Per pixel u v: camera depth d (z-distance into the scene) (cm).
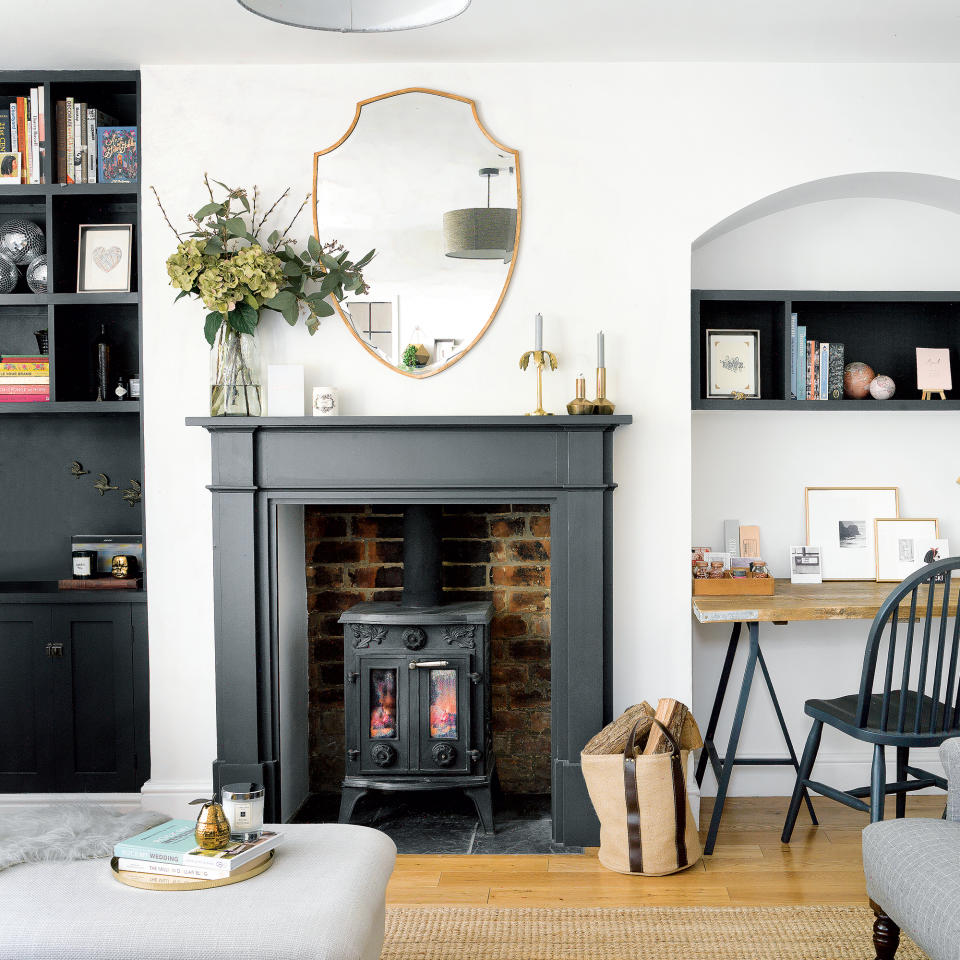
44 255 343
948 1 271
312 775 358
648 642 317
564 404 316
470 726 311
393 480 308
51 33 291
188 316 318
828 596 317
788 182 316
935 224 351
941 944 167
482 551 352
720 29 289
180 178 317
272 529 312
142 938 161
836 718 283
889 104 315
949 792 211
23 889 178
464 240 317
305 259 317
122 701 321
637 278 316
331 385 319
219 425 303
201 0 270
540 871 288
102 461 354
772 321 350
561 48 303
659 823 280
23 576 356
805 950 237
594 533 305
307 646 355
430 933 248
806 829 319
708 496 356
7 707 321
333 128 316
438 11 179
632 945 240
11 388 329
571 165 316
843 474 355
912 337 353
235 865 181
